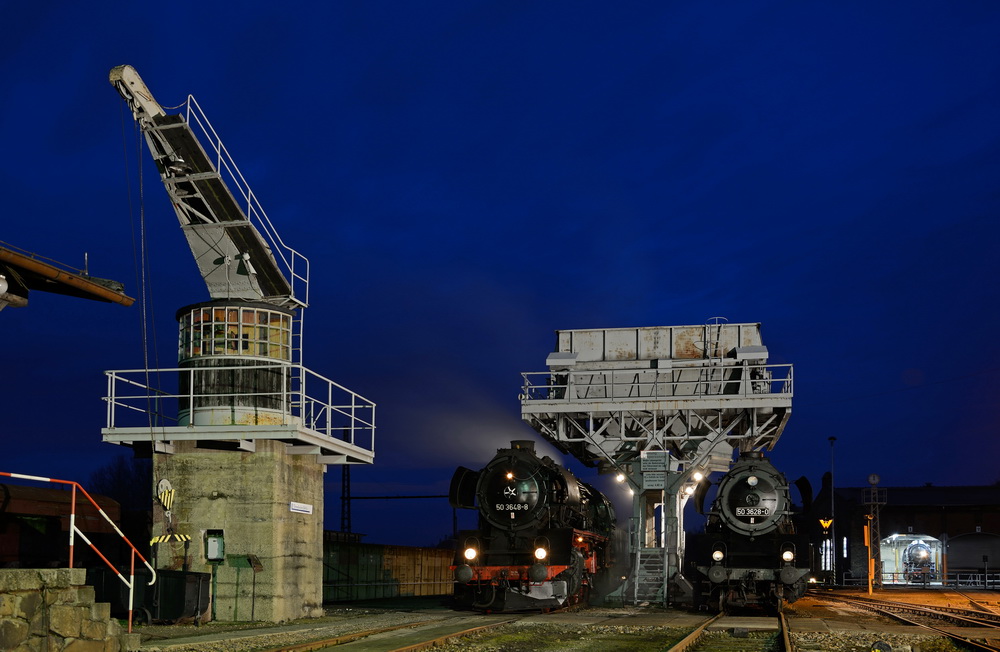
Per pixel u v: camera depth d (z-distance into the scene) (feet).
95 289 50.80
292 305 79.36
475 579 87.20
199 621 67.72
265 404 74.23
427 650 53.21
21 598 37.68
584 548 98.22
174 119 73.46
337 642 54.49
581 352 118.73
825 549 243.40
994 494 225.76
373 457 83.56
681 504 111.75
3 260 46.32
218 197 75.31
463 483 94.07
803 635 65.00
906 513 216.74
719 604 88.02
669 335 118.32
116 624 41.04
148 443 73.31
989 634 67.62
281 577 72.64
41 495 75.36
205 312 74.74
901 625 75.51
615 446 112.06
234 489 72.74
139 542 85.76
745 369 111.75
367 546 111.65
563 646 59.00
